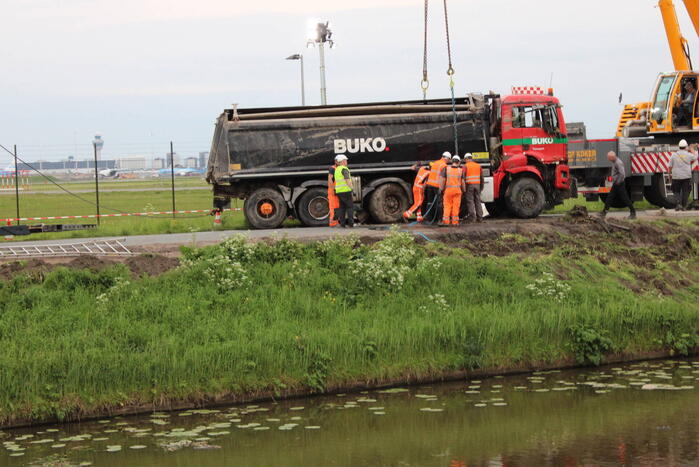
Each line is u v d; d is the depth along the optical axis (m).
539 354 16.20
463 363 15.49
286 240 19.20
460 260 19.30
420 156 26.75
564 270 19.77
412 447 11.96
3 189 85.06
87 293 16.59
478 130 26.81
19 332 14.77
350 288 17.69
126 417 13.34
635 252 21.53
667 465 11.03
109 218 38.47
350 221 24.61
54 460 11.44
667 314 17.58
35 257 19.17
